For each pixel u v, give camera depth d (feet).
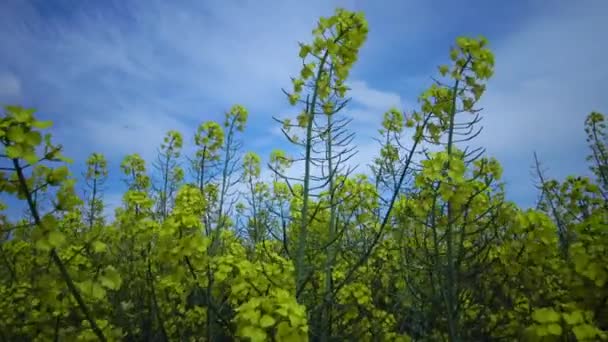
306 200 10.77
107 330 10.17
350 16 11.28
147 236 15.25
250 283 9.88
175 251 9.73
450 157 11.10
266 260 15.10
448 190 10.70
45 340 9.64
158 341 13.66
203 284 10.83
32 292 9.69
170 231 9.87
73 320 11.35
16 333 10.70
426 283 14.14
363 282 15.57
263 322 6.70
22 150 6.65
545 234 11.03
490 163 13.57
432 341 12.57
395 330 15.05
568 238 16.07
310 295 12.47
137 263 15.84
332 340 11.95
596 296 8.83
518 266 11.69
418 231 14.78
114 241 17.13
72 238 19.07
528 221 11.25
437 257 10.91
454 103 12.01
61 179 7.61
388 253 16.16
